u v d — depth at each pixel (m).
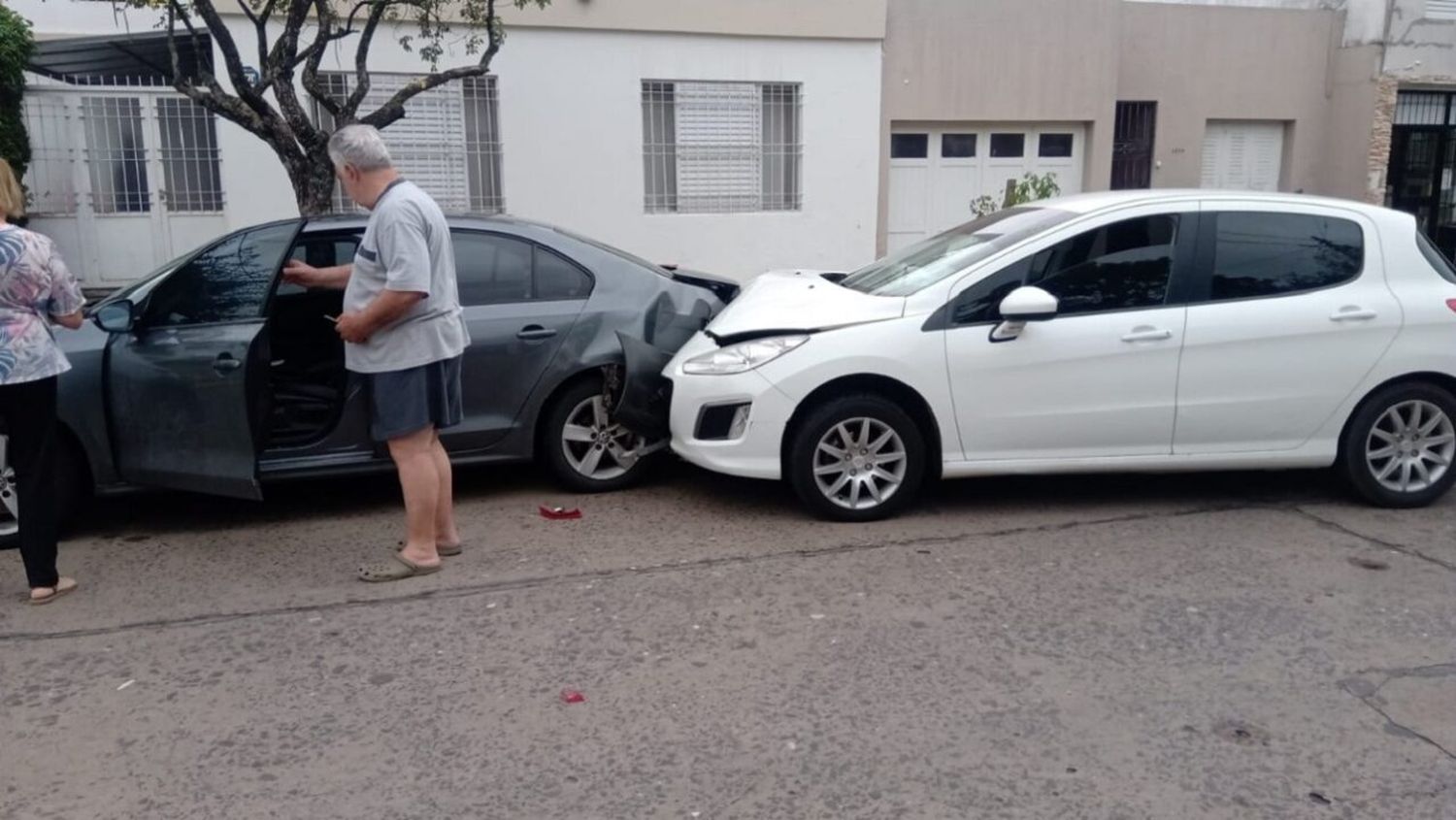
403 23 11.16
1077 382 5.66
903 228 14.22
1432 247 6.13
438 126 11.63
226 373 5.25
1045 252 5.71
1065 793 3.34
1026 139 14.38
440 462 5.11
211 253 5.68
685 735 3.67
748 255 12.97
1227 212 5.85
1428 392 5.95
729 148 12.76
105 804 3.31
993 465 5.72
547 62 11.80
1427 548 5.41
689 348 6.00
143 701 3.93
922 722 3.74
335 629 4.50
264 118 8.19
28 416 4.64
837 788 3.36
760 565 5.16
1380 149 15.48
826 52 12.84
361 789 3.38
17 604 4.80
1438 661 4.21
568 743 3.62
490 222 6.15
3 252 4.46
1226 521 5.81
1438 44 15.29
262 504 6.22
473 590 4.88
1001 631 4.44
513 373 5.99
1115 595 4.81
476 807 3.28
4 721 3.80
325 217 5.91
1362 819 3.22
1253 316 5.76
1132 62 14.84
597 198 12.25
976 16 13.56
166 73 11.33
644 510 6.00
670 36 12.19
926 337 5.59
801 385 5.56
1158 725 3.73
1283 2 15.31
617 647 4.30
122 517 6.00
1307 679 4.06
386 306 4.62
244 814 3.25
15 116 10.48
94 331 5.49
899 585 4.91
